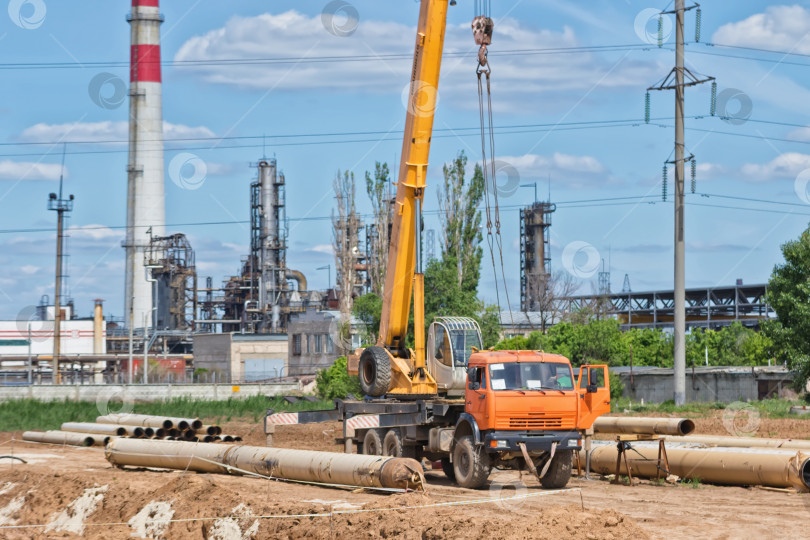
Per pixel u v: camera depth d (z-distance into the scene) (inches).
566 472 2295.8
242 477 2509.8
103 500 2122.3
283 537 1656.0
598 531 1435.8
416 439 2551.7
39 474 2512.3
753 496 2116.1
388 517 1593.3
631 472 2509.8
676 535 1573.6
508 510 1814.7
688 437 2753.4
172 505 1951.3
